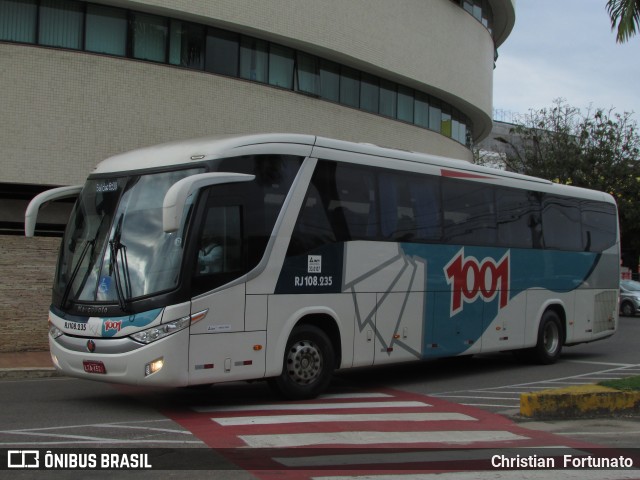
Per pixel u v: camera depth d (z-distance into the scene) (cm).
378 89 2416
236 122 1966
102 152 1759
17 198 1789
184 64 1902
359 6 2242
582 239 1616
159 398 1038
